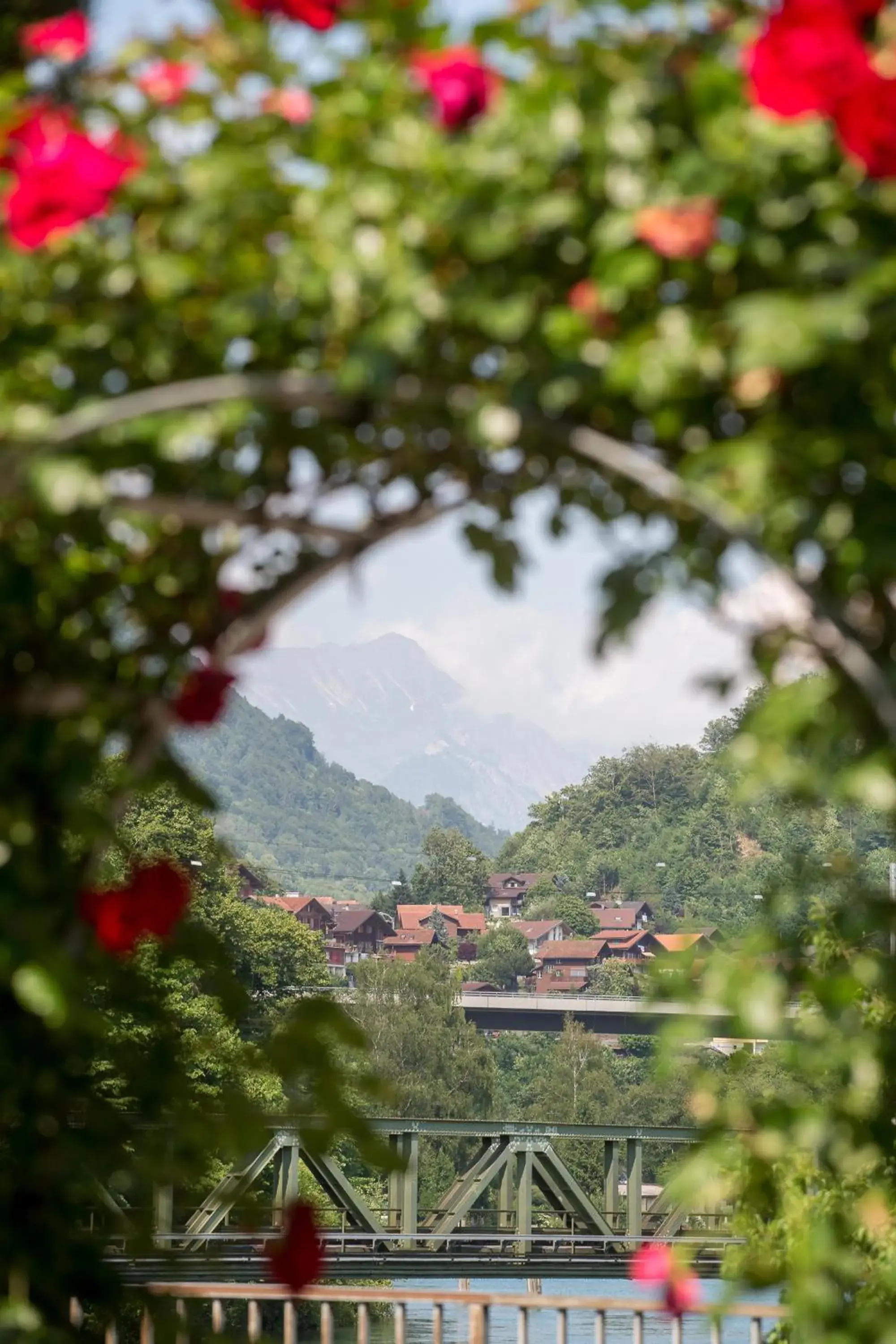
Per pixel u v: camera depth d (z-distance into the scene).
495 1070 146.25
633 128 4.73
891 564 4.66
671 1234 31.31
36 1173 6.37
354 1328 61.09
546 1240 30.88
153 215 5.15
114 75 5.31
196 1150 6.87
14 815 5.50
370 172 4.78
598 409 4.98
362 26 5.13
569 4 4.92
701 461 4.65
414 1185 29.83
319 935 92.12
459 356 4.92
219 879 86.19
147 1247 6.87
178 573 5.88
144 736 5.88
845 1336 7.54
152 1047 6.81
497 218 4.70
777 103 4.52
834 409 4.83
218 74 5.19
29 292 5.13
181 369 5.14
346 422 5.18
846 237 4.72
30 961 5.29
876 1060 7.45
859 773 4.99
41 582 5.76
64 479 4.65
